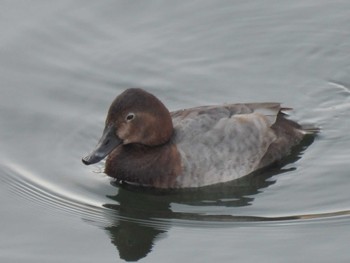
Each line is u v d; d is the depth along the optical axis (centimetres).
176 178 1317
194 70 1596
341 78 1581
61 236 1236
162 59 1616
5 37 1644
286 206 1281
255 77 1585
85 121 1475
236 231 1234
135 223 1264
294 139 1403
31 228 1252
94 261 1185
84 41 1647
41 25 1669
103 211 1285
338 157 1375
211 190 1323
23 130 1459
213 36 1673
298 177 1338
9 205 1298
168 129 1326
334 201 1284
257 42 1666
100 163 1391
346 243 1196
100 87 1553
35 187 1333
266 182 1332
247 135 1345
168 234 1238
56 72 1584
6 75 1577
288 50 1648
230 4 1736
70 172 1366
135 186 1334
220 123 1340
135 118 1305
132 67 1596
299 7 1734
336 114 1483
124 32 1670
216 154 1323
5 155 1402
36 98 1530
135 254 1198
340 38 1669
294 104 1515
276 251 1186
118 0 1725
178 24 1694
